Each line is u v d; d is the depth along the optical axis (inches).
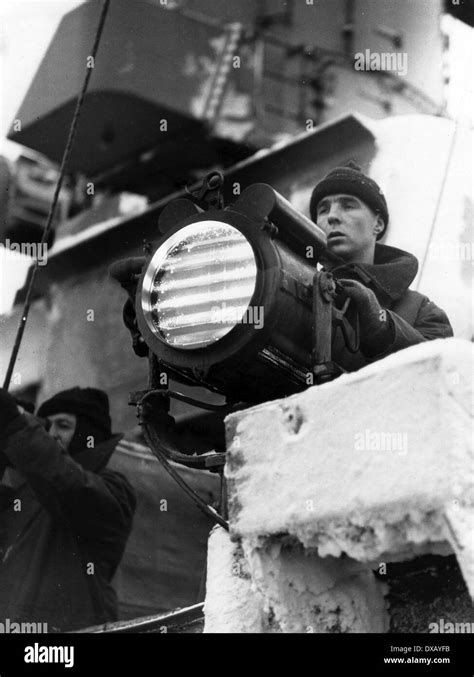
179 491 346.0
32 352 451.5
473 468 71.4
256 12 463.5
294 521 77.9
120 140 458.9
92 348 446.6
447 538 70.4
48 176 487.8
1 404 330.0
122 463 347.3
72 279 468.4
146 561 335.0
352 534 75.5
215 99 455.5
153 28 457.4
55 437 357.1
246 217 87.0
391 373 75.0
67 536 327.6
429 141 358.3
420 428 72.7
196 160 462.3
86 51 463.5
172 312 88.7
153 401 95.7
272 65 461.1
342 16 437.1
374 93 434.0
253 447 81.7
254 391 91.7
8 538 328.5
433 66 418.0
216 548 96.7
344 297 92.0
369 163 369.4
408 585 89.2
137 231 467.5
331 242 132.5
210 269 87.7
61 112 465.4
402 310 113.9
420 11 424.5
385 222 137.1
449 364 72.9
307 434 78.8
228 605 94.3
